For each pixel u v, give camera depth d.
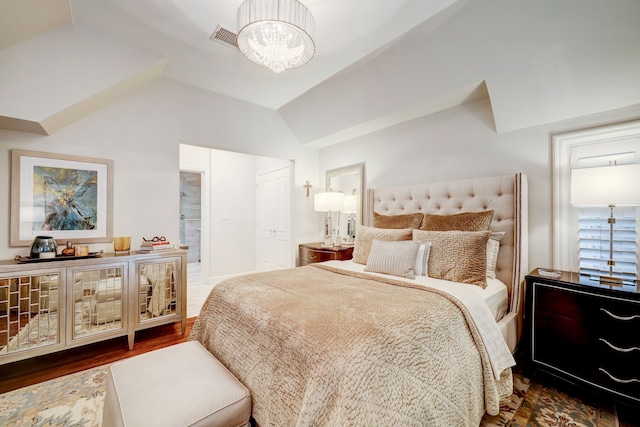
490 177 2.44
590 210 2.06
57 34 2.07
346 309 1.37
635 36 1.61
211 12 1.92
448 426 1.18
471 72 2.20
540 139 2.26
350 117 3.26
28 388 1.86
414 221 2.67
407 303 1.46
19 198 2.23
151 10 1.92
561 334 1.76
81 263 2.17
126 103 2.72
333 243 3.89
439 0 1.75
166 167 2.94
